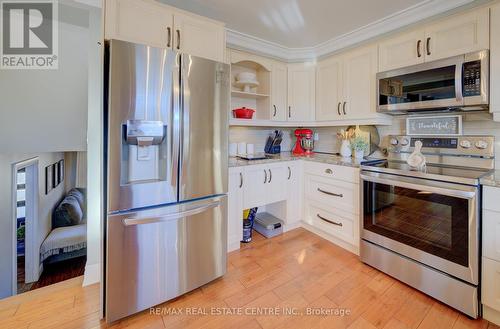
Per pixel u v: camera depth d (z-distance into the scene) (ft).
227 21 7.10
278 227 8.75
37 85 7.54
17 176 9.88
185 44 5.62
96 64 5.73
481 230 4.67
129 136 4.54
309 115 9.35
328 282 5.98
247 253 7.44
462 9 5.52
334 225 7.84
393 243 6.00
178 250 5.29
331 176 7.83
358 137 8.20
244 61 8.66
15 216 8.90
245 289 5.74
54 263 11.02
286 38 8.27
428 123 6.63
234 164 7.25
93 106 5.78
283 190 8.61
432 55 5.96
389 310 5.02
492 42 5.02
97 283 5.93
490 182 4.49
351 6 6.29
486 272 4.61
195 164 5.41
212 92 5.61
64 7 6.22
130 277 4.74
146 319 4.80
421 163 5.97
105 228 4.63
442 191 5.02
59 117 7.98
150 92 4.69
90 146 5.82
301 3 6.19
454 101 5.51
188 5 6.26
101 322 4.68
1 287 8.23
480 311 4.74
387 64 6.91
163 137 5.04
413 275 5.63
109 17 4.67
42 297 5.38
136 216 4.75
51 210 12.35
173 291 5.27
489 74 5.08
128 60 4.44
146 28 5.11
